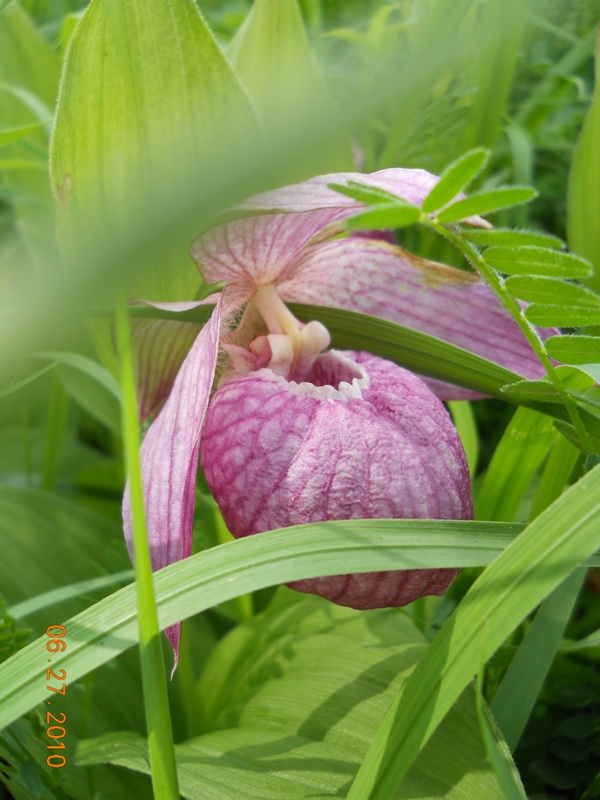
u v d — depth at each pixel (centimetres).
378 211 27
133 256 25
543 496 36
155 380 39
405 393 34
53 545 40
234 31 54
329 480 32
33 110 44
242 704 34
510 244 28
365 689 33
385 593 32
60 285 25
